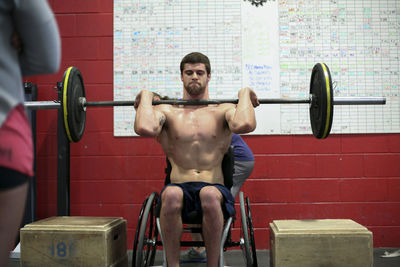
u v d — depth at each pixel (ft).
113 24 9.84
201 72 6.54
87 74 9.80
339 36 9.68
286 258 5.92
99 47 9.83
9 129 2.55
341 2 9.70
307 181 9.45
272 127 9.53
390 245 9.29
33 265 6.20
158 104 6.48
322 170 9.48
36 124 9.70
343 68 9.64
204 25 9.76
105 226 6.28
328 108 6.16
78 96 6.79
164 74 9.74
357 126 9.51
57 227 6.24
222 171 6.58
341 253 5.91
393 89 9.58
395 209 9.36
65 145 8.86
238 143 8.16
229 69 9.66
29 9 2.59
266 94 9.61
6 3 2.56
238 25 9.72
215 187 5.81
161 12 9.81
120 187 9.60
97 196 9.59
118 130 9.69
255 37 9.70
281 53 9.66
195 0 9.79
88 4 9.89
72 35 9.87
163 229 5.58
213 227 5.52
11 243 2.67
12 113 2.60
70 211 9.56
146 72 9.75
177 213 5.55
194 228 6.10
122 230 6.96
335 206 9.41
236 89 9.63
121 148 9.68
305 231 5.97
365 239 5.90
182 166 6.40
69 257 6.15
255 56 9.67
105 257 6.09
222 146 6.50
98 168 9.64
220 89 9.64
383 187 9.41
